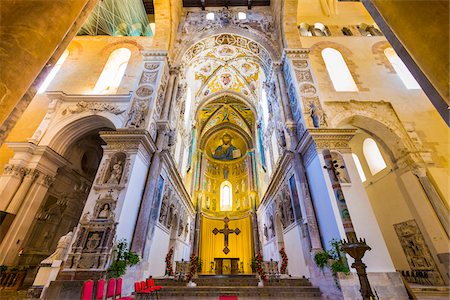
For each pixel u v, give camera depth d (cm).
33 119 1172
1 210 905
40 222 1043
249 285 1012
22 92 318
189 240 2078
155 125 1158
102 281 569
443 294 779
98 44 1462
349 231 401
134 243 856
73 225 1280
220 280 1056
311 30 1608
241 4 1839
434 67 306
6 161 1065
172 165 1293
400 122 1071
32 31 325
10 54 296
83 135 1213
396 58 1376
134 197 907
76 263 685
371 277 664
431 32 306
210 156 3017
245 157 2884
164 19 1510
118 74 1370
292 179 1158
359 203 800
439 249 880
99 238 738
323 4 1720
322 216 862
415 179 980
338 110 1093
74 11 403
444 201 902
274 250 1623
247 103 2431
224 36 1694
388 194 1154
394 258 1108
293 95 1232
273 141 1689
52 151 1059
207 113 2738
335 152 915
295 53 1341
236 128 2958
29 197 982
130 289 764
